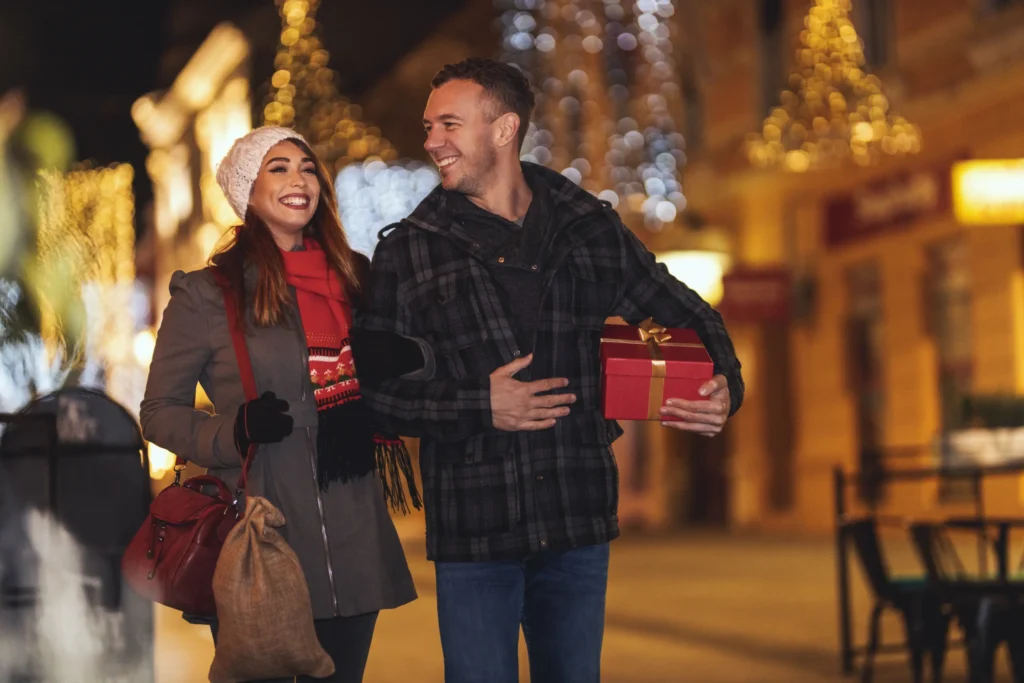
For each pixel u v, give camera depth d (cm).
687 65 2838
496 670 454
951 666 918
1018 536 1866
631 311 501
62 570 552
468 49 3331
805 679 879
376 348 455
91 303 758
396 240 473
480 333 460
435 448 463
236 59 3878
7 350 709
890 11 2283
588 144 2866
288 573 450
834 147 2362
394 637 1126
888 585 813
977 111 2073
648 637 1095
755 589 1456
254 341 479
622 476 3203
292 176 493
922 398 2208
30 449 553
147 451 570
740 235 2706
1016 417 1093
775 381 2648
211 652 1039
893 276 2281
